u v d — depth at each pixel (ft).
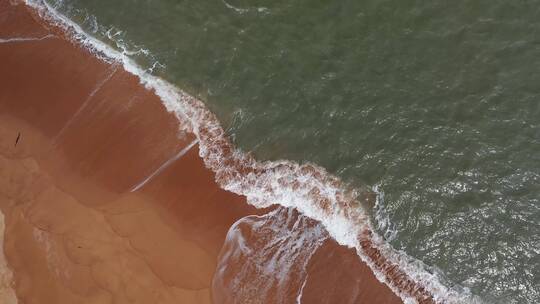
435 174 56.59
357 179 57.26
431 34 62.90
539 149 56.44
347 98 60.90
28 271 52.90
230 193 57.36
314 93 61.57
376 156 58.03
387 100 60.23
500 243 53.52
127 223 55.42
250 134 60.59
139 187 57.67
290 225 55.47
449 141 57.72
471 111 58.70
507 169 55.98
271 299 51.83
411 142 58.13
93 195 57.21
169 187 57.67
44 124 61.98
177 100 63.00
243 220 55.67
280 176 58.13
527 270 52.34
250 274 52.80
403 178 56.80
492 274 52.54
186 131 61.16
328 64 62.80
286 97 61.87
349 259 53.78
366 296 52.08
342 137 59.31
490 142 57.21
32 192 57.41
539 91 58.85
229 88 63.10
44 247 53.98
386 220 55.47
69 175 58.54
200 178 58.29
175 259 53.52
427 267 53.31
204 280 52.37
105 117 62.08
